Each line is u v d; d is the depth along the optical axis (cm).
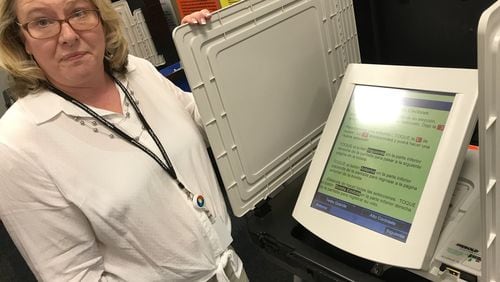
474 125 74
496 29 48
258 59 95
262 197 105
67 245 87
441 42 103
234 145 95
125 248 93
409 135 80
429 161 76
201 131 114
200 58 84
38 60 83
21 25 79
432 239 73
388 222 79
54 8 78
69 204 85
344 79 93
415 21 105
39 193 82
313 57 106
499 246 65
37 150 82
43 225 83
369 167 85
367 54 122
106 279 94
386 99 86
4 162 79
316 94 110
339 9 108
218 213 107
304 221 92
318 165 93
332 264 87
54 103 86
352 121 90
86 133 88
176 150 98
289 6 97
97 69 89
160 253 95
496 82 51
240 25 89
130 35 156
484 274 65
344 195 87
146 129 96
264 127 100
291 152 109
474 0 91
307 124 111
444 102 77
